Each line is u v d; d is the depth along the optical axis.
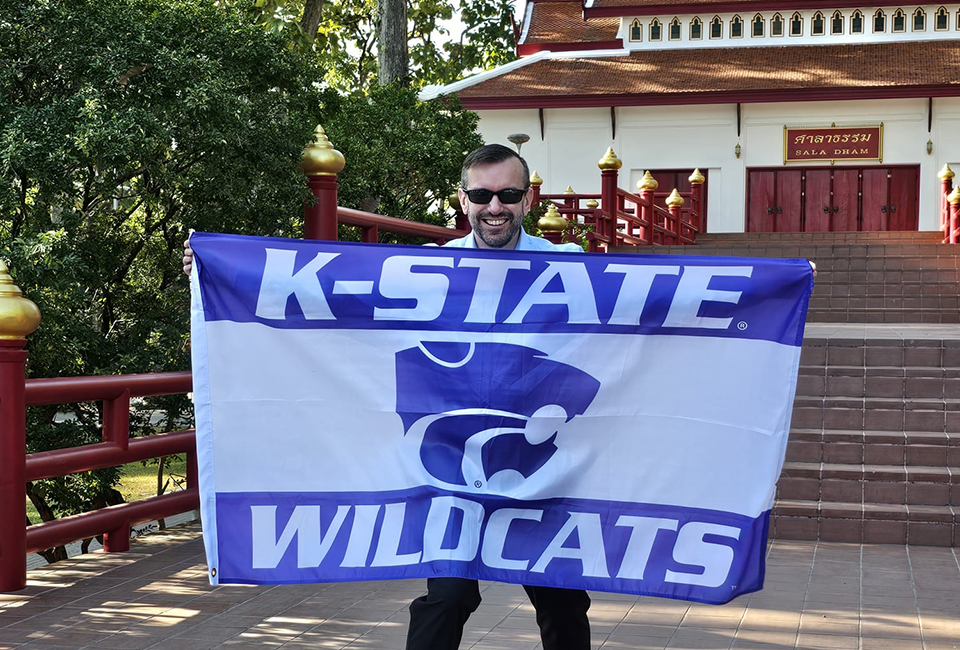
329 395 3.39
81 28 6.64
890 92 24.38
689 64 26.47
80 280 7.43
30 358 6.95
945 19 26.17
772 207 25.84
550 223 10.98
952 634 4.51
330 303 3.39
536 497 3.33
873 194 25.50
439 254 3.40
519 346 3.36
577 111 26.11
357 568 3.34
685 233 22.42
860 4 26.12
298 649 4.29
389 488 3.37
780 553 6.11
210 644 4.36
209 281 3.40
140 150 6.38
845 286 15.24
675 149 25.92
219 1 8.52
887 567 5.76
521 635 4.46
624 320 3.35
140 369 7.80
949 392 7.82
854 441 7.21
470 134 12.92
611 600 5.01
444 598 3.19
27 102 6.91
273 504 3.38
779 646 4.34
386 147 11.67
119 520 6.00
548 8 29.55
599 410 3.35
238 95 7.61
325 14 24.45
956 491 6.57
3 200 6.44
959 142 24.88
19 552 5.17
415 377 3.38
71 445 7.89
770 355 3.31
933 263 15.99
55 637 4.45
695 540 3.31
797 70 25.56
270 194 7.39
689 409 3.33
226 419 3.39
